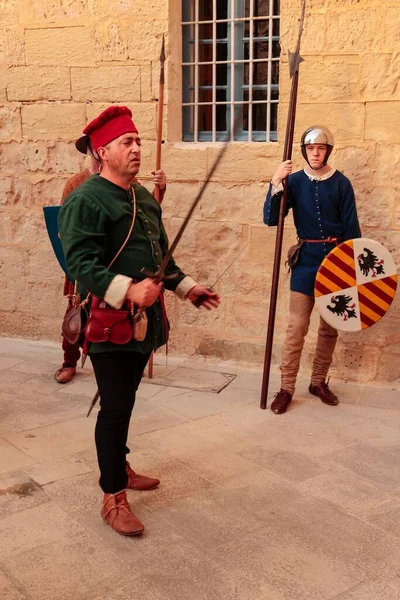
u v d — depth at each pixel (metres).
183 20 5.16
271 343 4.32
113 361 2.79
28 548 2.77
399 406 4.43
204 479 3.39
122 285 2.57
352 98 4.58
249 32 5.00
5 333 5.93
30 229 5.67
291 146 4.15
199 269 5.18
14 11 5.39
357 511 3.10
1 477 3.37
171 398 4.53
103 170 2.80
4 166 5.66
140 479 3.26
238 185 4.97
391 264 4.12
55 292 5.68
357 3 4.47
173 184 5.14
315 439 3.89
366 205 4.66
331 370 4.91
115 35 5.13
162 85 4.52
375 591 2.52
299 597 2.48
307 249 4.29
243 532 2.91
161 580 2.57
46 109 5.45
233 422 4.13
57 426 4.03
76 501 3.15
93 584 2.54
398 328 4.70
